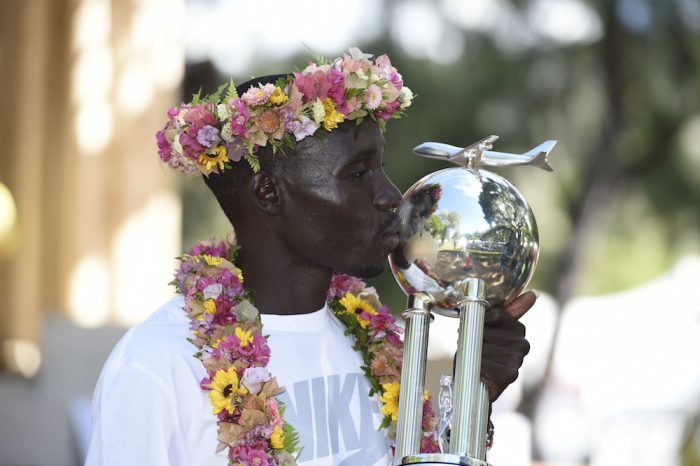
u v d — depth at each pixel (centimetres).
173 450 655
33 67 1720
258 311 698
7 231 1711
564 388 2920
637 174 3014
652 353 2853
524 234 652
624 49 2906
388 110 698
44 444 1669
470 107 2716
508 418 1758
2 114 1725
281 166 685
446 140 2711
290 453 664
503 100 2780
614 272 3161
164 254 1745
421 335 662
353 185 682
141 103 1744
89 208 1728
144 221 1736
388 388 711
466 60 2758
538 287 3014
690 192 3030
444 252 645
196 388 662
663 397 2773
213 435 660
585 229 2958
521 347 671
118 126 1741
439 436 654
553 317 2958
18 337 1717
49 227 1736
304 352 698
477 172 667
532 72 2805
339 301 747
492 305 662
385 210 679
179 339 673
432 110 2698
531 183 2930
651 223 3066
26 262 1714
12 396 1686
